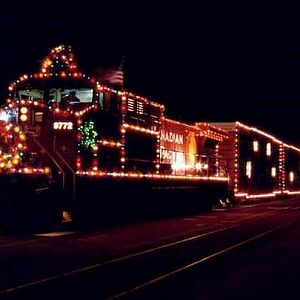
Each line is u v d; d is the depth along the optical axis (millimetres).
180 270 12172
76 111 19859
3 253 14266
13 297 9383
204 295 9852
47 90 20438
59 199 19344
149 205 25641
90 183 20562
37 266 12391
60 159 19578
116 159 22562
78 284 10508
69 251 14789
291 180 60969
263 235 19391
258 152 46844
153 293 9930
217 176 35781
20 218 18656
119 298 9398
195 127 33344
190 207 30812
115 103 22438
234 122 39938
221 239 18094
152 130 26016
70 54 20797
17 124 19078
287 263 13539
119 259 13516
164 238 18125
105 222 21797
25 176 18609
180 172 30188
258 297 9758
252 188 44781
